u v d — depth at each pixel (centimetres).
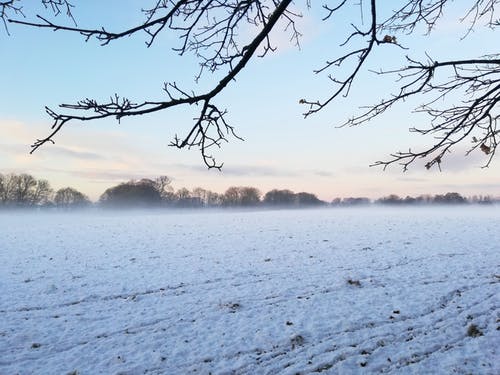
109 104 208
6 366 854
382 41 273
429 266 1734
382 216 4922
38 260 2050
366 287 1418
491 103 273
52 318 1161
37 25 203
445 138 282
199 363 857
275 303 1259
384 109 286
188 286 1509
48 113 197
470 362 802
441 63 265
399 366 805
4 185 11388
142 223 4344
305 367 820
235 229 3441
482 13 310
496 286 1357
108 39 229
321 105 294
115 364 859
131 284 1548
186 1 257
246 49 273
